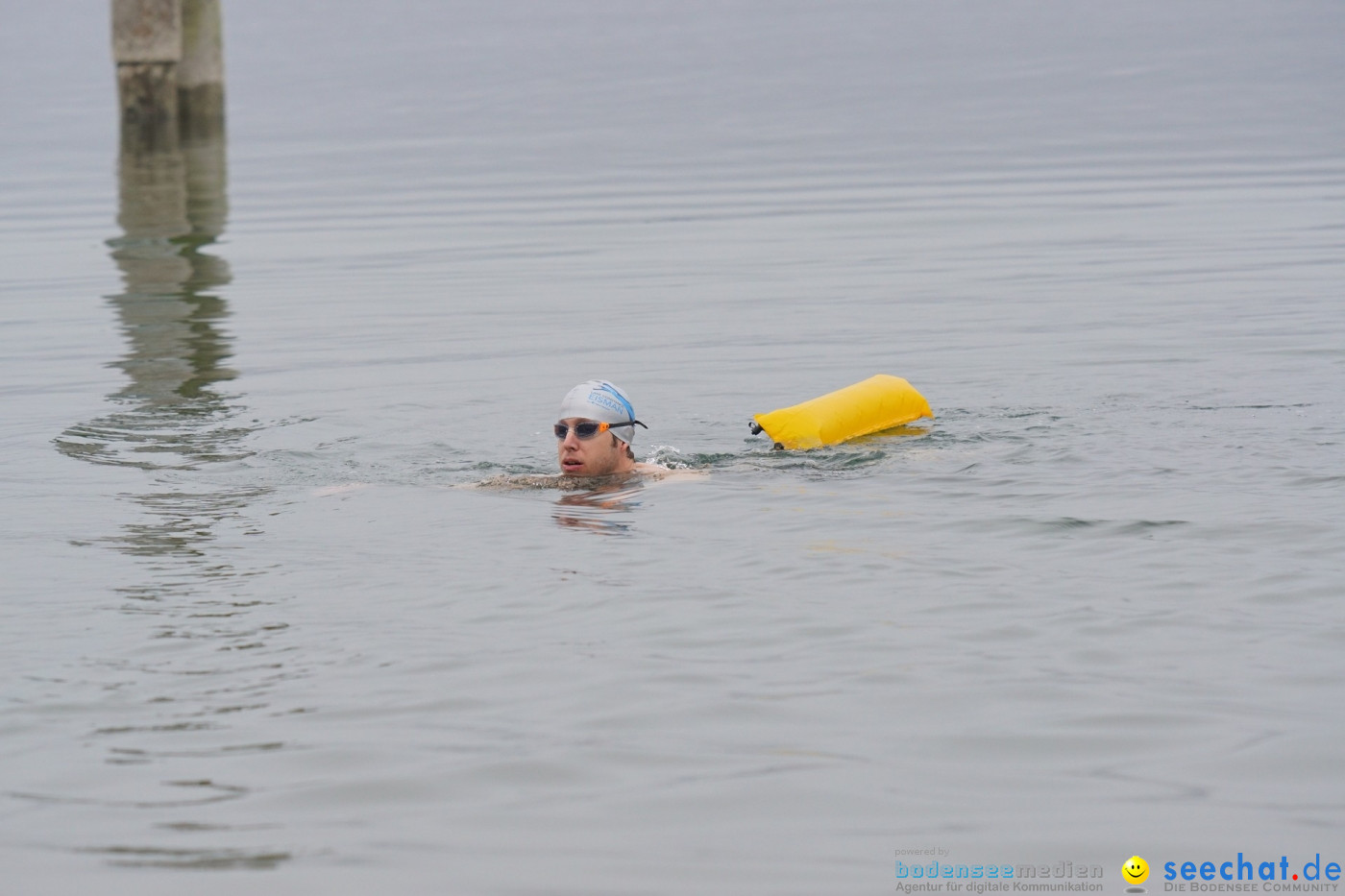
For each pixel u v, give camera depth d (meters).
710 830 11.22
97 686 14.34
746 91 105.94
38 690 14.26
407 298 42.91
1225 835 11.01
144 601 17.06
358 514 21.31
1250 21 146.38
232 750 12.80
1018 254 47.69
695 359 34.28
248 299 43.19
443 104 103.31
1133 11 165.12
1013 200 59.44
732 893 10.30
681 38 151.75
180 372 33.66
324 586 17.58
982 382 30.75
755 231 53.81
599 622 16.02
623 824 11.34
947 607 16.23
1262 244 47.59
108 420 28.81
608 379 32.34
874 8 181.25
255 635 15.80
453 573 18.02
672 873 10.57
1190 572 17.20
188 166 73.62
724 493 22.05
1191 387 29.25
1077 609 16.05
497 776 12.20
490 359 34.62
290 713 13.62
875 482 22.34
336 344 36.69
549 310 40.75
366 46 154.38
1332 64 108.31
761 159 74.50
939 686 13.97
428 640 15.54
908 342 35.44
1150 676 14.05
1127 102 93.12
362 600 16.98
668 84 112.69
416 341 36.94
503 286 44.56
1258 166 66.12
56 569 18.45
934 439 25.48
